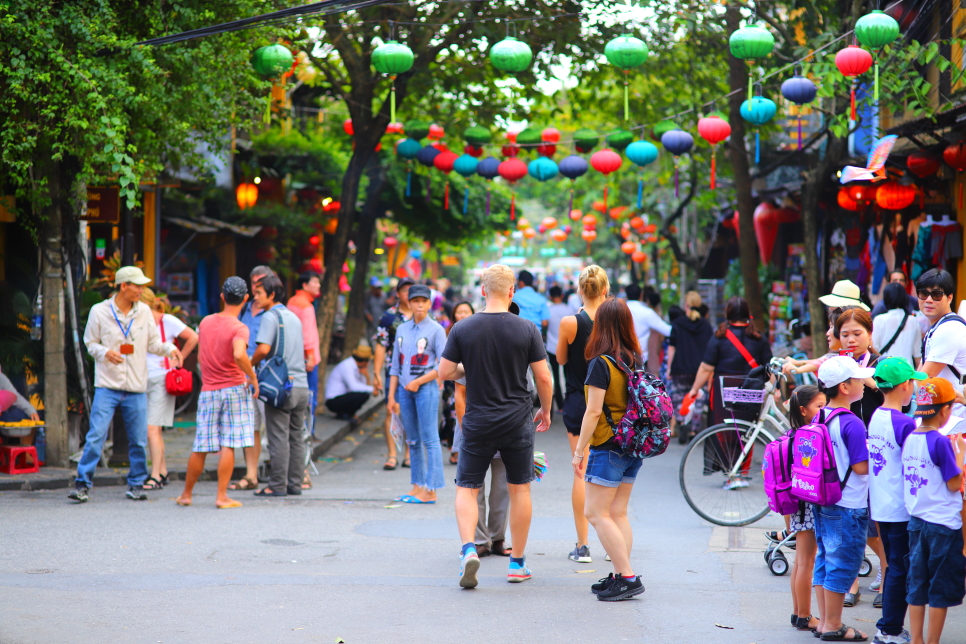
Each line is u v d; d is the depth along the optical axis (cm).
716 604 588
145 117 990
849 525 520
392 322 1114
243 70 1068
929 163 1133
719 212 2205
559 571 674
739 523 838
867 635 537
